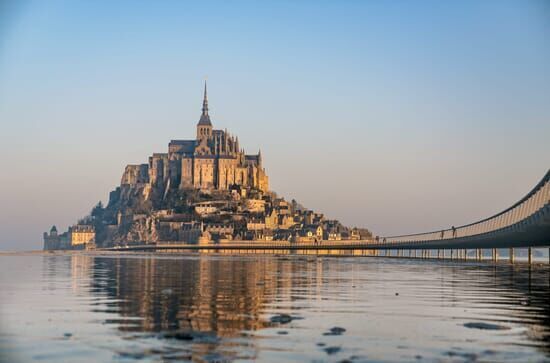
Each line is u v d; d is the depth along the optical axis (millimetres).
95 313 77562
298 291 110688
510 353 56312
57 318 73438
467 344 59719
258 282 135250
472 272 191875
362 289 116250
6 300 92250
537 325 69688
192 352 56250
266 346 58531
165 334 63594
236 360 53750
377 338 62219
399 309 83125
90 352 56250
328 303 90000
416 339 61750
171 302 89875
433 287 121625
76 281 136000
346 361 53562
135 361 53438
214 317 74438
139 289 113062
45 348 57719
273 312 79312
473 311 81250
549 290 114125
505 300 94938
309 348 57875
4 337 62250
